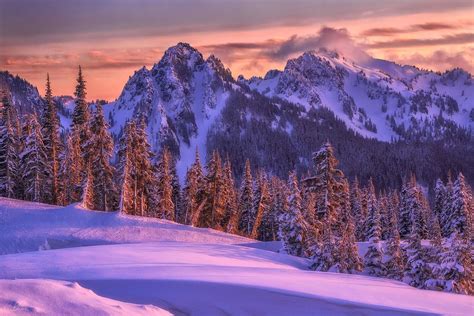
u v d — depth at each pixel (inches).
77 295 423.8
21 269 764.6
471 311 654.5
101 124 2263.8
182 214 3277.6
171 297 580.7
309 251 1657.2
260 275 784.9
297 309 565.0
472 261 1188.5
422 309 627.8
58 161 2608.3
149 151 2322.8
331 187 1803.6
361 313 572.4
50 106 2512.3
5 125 2484.0
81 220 1967.3
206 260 1096.2
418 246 1235.2
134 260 946.7
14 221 1911.9
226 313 535.8
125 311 416.5
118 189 2426.2
